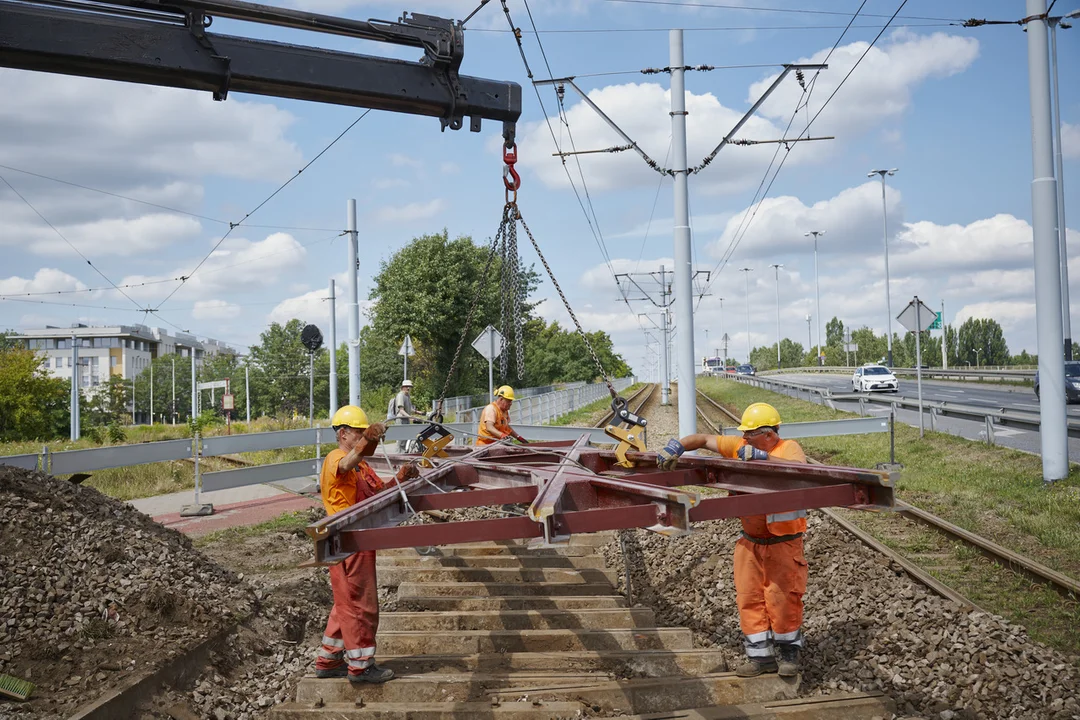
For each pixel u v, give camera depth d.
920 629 6.50
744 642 6.94
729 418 30.56
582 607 7.85
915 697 5.61
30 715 4.80
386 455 7.06
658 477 6.16
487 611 7.64
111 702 4.95
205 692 5.69
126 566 6.68
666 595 8.73
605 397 54.78
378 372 55.50
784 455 6.06
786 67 14.27
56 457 11.11
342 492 5.98
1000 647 5.98
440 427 7.70
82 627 5.82
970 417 24.45
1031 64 12.94
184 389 119.25
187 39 6.30
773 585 5.86
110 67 6.12
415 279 41.97
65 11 6.01
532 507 4.57
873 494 5.07
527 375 60.19
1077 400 29.83
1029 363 94.19
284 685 6.15
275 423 30.70
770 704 5.54
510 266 7.54
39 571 6.21
